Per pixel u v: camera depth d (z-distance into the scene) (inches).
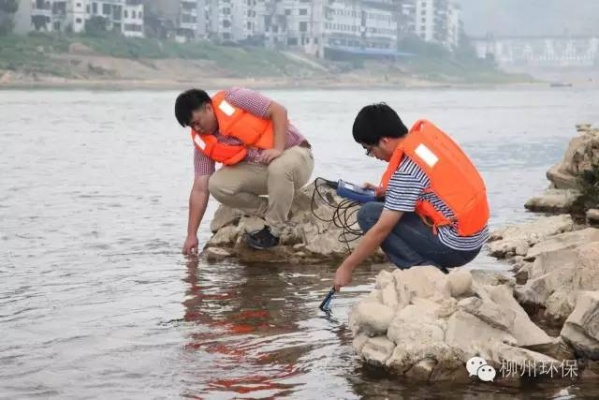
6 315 263.0
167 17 5777.6
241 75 5575.8
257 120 332.2
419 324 212.7
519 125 1437.0
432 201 239.6
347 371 212.4
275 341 236.1
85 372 213.2
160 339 238.7
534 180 615.2
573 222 397.7
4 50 4559.5
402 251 246.4
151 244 374.6
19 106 2076.8
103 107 2095.2
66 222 432.8
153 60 5187.0
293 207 357.1
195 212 349.7
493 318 211.9
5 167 709.3
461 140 1053.8
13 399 195.8
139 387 203.3
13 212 464.8
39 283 303.0
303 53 6752.0
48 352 228.1
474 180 241.0
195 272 319.9
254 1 6619.1
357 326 227.1
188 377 209.5
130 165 738.2
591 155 470.9
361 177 623.5
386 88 6323.8
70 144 966.4
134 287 297.0
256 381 206.4
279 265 332.5
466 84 7632.9
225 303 275.4
